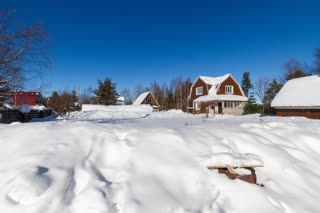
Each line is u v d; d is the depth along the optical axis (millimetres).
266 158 3881
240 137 4582
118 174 2961
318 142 4895
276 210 2529
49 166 2809
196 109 30578
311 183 3314
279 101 18047
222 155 3391
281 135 5387
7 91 8820
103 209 2225
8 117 10430
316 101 14734
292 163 3762
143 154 3475
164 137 4102
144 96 37469
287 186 3197
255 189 2826
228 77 28203
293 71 32781
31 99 25688
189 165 3262
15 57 7840
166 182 2863
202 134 4637
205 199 2629
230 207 2533
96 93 36625
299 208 2664
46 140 3604
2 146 3367
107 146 3725
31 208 2139
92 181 2664
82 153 3377
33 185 2338
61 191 2426
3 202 2182
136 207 2293
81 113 18891
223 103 25938
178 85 44094
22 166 2785
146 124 7906
